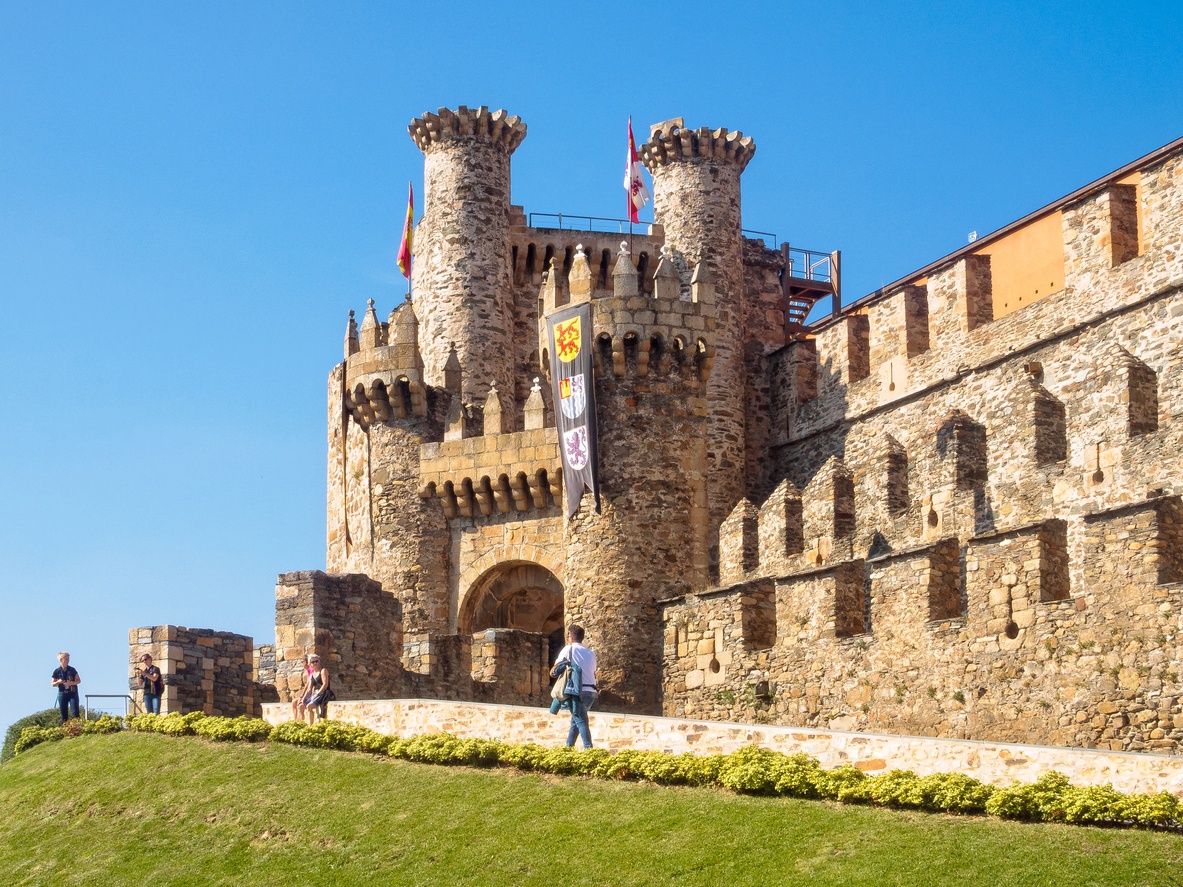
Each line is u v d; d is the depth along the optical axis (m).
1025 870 28.59
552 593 64.88
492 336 69.25
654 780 36.34
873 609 46.84
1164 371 49.88
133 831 41.31
